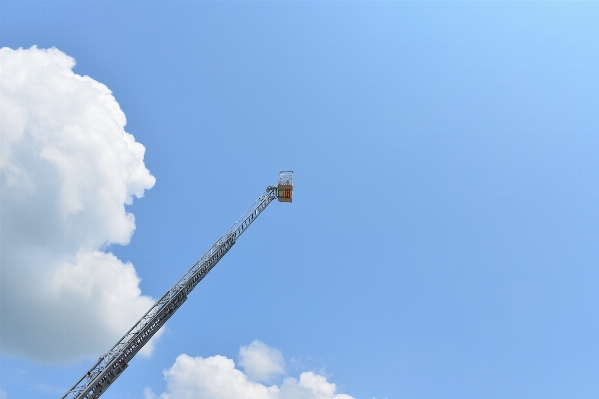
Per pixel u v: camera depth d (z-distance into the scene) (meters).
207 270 71.19
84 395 52.97
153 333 61.62
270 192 81.00
